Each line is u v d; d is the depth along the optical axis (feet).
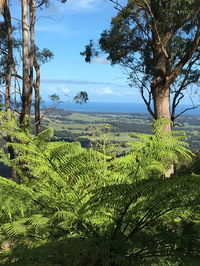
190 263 6.64
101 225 7.81
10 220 7.41
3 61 61.00
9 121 8.05
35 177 8.59
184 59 51.62
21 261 6.44
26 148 7.96
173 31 53.62
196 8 51.57
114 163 9.02
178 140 9.00
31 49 61.52
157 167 8.47
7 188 7.24
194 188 6.23
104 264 6.70
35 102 65.00
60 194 8.21
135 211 7.38
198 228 7.12
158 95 53.88
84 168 7.94
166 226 7.39
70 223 7.50
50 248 6.66
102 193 6.68
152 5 52.85
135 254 7.16
